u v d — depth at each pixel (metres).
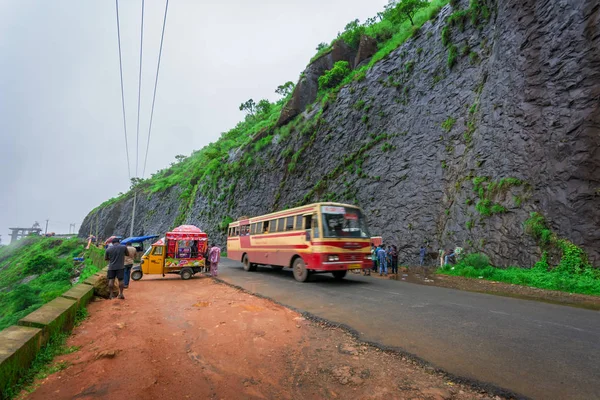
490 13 18.70
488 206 15.12
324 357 4.57
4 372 3.50
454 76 20.28
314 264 11.67
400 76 24.81
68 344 5.26
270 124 42.69
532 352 4.59
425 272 15.82
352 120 27.81
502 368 4.07
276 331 5.76
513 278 12.08
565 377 3.80
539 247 12.60
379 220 21.92
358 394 3.52
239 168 43.50
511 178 14.47
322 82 33.88
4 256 106.38
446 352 4.64
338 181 26.67
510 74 15.59
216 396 3.51
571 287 10.18
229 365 4.32
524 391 3.48
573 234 11.77
